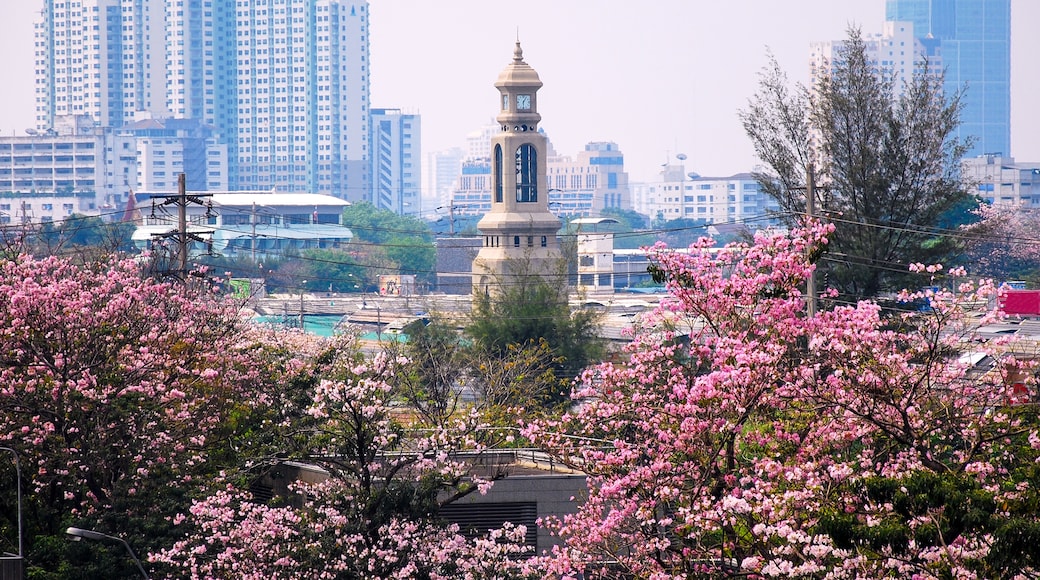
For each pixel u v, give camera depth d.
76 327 66.62
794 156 110.69
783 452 48.75
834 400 47.16
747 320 50.69
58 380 63.78
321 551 53.91
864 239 105.69
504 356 127.38
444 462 56.94
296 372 74.12
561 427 52.72
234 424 70.38
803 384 47.78
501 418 79.94
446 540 55.31
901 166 107.44
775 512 42.41
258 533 55.25
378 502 55.31
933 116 108.69
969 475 41.28
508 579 53.91
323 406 56.06
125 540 57.25
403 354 93.50
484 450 63.25
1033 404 48.84
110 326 68.50
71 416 63.75
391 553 53.72
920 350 49.72
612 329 169.00
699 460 48.09
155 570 56.91
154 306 74.81
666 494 46.16
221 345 75.62
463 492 58.66
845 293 105.44
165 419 65.38
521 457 72.00
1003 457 48.75
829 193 108.50
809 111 110.62
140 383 66.50
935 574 37.84
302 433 65.06
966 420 48.53
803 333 50.59
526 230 193.25
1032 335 100.25
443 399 84.25
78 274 74.56
